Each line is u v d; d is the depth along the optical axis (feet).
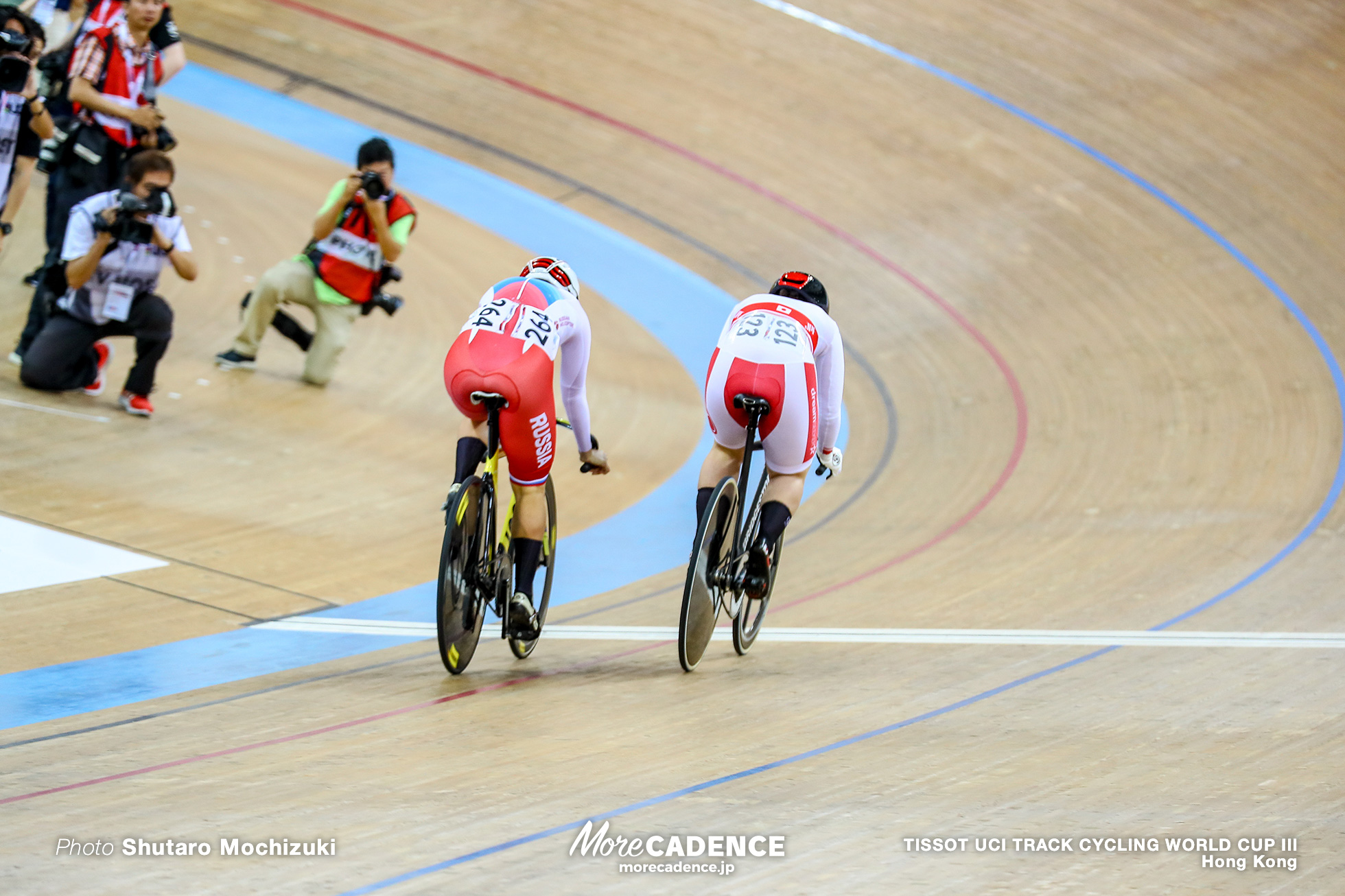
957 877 28.02
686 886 27.48
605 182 154.20
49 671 48.19
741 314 48.24
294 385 93.61
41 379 80.23
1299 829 31.19
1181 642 54.80
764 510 48.96
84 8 88.22
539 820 31.76
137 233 74.13
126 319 77.77
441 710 43.14
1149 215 146.00
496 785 34.71
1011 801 33.76
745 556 50.47
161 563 62.03
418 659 51.93
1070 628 58.03
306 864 28.53
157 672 48.83
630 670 50.08
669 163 158.10
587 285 133.18
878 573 70.64
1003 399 111.55
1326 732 40.93
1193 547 73.56
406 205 91.40
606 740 39.42
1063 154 158.40
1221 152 156.87
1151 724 42.27
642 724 41.42
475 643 48.19
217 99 156.35
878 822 31.83
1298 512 80.33
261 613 57.62
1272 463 91.81
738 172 157.38
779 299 48.52
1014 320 128.67
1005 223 146.82
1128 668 50.49
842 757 37.91
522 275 46.57
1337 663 50.65
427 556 68.39
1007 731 41.24
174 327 98.07
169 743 39.42
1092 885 27.55
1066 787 35.04
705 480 49.57
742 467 48.42
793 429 47.24
